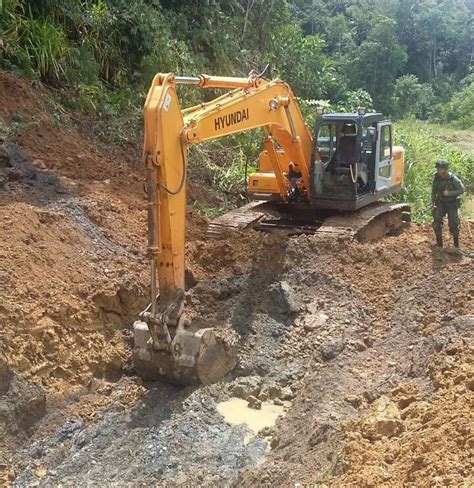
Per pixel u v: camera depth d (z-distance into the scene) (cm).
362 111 1129
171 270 735
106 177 1170
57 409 721
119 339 844
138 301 890
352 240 1051
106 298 847
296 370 816
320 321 891
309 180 1152
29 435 688
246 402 771
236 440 688
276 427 706
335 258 1012
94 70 1465
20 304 759
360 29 4284
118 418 714
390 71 4019
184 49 1709
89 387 769
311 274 978
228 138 1631
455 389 643
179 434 684
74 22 1484
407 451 563
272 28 2295
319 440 638
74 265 870
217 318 907
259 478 596
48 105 1297
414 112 4034
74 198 1021
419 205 1753
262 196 1219
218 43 1909
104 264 906
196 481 616
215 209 1360
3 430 665
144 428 700
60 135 1232
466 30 5088
